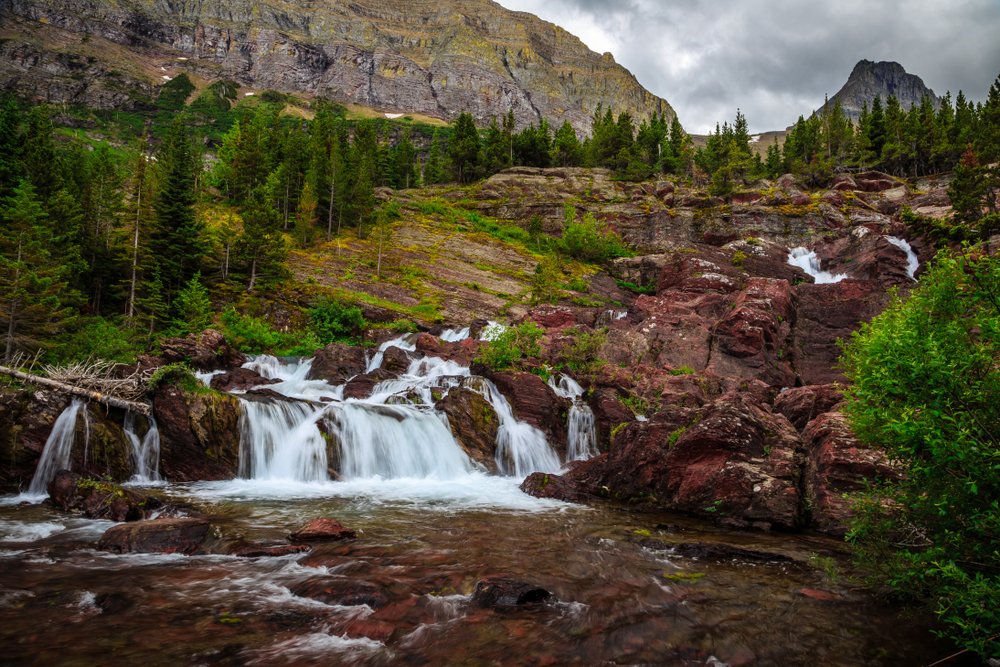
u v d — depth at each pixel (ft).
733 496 45.96
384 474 63.52
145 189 136.67
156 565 30.30
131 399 58.54
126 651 20.17
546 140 326.85
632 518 46.01
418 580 28.53
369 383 91.35
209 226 178.40
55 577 27.99
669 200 238.68
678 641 22.52
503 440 71.67
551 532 40.14
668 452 52.95
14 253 94.12
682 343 102.58
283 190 209.15
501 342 95.81
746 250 172.35
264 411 64.23
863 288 113.39
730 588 28.86
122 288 132.26
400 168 325.01
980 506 19.61
